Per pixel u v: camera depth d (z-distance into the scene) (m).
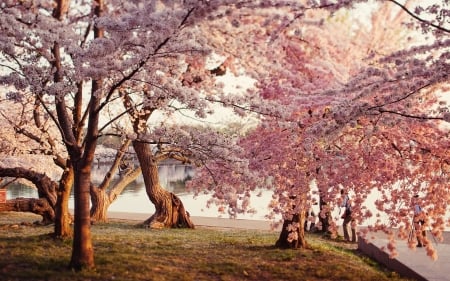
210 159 9.80
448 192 9.92
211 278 9.33
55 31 8.50
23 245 10.84
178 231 17.19
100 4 10.45
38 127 14.50
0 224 16.44
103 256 10.00
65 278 8.35
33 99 13.93
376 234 16.41
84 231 9.09
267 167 10.77
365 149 10.32
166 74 9.76
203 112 8.99
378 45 11.85
